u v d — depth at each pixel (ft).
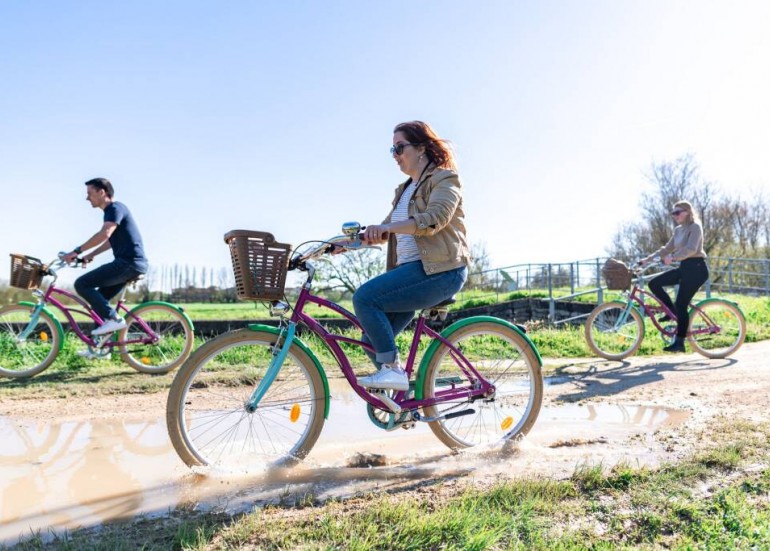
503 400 16.19
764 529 7.97
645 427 13.91
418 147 11.43
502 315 45.85
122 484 10.37
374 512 8.48
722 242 94.38
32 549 7.77
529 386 13.06
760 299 48.08
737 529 8.09
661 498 8.99
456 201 10.94
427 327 12.26
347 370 11.64
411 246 11.30
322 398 11.59
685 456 10.94
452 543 7.72
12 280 20.93
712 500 8.89
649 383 19.43
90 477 10.77
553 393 18.21
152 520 8.72
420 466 11.12
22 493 9.97
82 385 19.17
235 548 7.68
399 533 7.89
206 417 12.57
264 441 12.36
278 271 10.46
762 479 9.62
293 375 11.88
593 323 25.95
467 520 8.09
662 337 26.25
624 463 10.43
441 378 12.28
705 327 25.55
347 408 17.07
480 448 12.32
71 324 21.59
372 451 12.43
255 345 11.40
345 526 8.09
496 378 13.15
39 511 9.18
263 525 8.27
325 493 9.66
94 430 14.25
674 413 15.16
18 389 18.60
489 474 10.54
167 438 13.55
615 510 8.73
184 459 10.84
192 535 7.97
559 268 48.73
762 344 28.89
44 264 20.95
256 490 9.85
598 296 38.83
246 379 15.88
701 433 12.51
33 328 21.54
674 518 8.42
